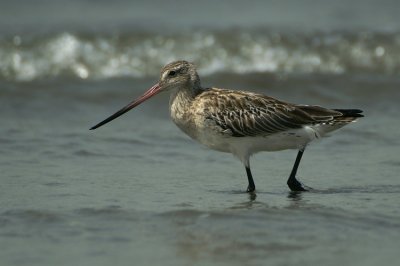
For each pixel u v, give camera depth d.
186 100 14.85
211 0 32.34
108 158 16.66
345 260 10.51
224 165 16.41
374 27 27.88
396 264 10.38
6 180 14.66
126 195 13.76
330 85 23.22
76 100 21.53
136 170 15.75
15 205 12.91
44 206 12.84
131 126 19.53
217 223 11.98
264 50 25.91
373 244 11.12
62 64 24.75
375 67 25.78
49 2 31.14
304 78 23.69
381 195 13.90
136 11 30.25
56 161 16.25
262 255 10.66
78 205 12.95
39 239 11.23
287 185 14.84
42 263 10.32
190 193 14.05
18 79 23.62
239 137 14.39
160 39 25.89
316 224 11.95
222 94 14.63
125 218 12.23
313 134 14.29
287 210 12.71
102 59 25.05
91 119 20.03
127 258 10.54
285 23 28.53
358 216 12.38
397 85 23.20
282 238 11.33
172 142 18.16
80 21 28.19
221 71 24.55
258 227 11.79
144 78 23.80
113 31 26.30
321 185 14.80
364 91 22.73
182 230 11.66
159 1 31.98
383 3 31.91
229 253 10.74
